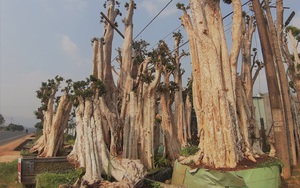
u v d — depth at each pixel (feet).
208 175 36.17
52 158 56.59
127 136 57.77
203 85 41.73
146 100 61.21
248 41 65.67
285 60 67.46
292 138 58.75
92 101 48.24
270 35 62.69
